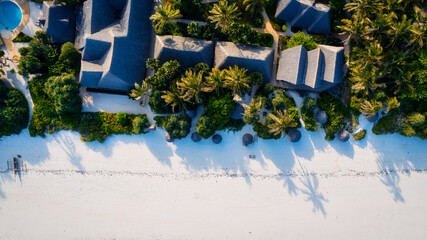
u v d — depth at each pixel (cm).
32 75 4100
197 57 3819
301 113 4088
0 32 4134
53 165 4212
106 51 3803
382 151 4228
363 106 3791
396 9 3712
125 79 3841
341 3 3950
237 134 4178
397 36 3609
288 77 3834
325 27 3934
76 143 4181
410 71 3653
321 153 4212
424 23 3666
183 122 3850
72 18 4025
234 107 3884
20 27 4122
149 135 4175
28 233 4231
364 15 3641
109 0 3900
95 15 3797
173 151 4200
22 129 4147
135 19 3838
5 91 4000
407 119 3925
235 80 3562
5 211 4225
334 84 3853
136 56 3909
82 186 4225
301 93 4106
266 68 3841
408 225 4231
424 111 3956
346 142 4206
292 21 4009
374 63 3716
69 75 3750
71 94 3747
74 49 3878
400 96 3769
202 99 3878
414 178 4222
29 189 4219
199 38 3941
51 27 3853
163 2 3953
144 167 4219
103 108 4128
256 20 4009
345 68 4038
